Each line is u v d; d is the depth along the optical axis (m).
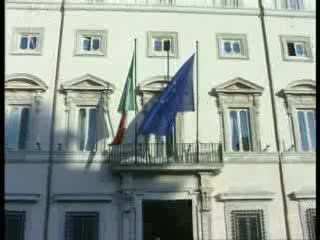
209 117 21.98
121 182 20.36
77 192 20.38
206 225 19.94
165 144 20.84
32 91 21.86
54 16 23.48
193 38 23.56
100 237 19.84
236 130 22.16
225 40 23.78
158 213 24.22
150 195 20.19
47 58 22.58
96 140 21.41
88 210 20.20
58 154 20.88
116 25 23.50
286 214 20.66
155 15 23.86
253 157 21.39
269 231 20.33
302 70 23.39
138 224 19.83
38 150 20.89
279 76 23.14
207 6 24.27
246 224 20.44
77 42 23.03
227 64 23.14
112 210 20.25
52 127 21.36
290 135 22.09
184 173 20.42
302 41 24.16
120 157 20.59
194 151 20.91
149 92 22.11
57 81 22.14
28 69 22.30
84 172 20.67
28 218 19.91
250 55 23.48
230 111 22.45
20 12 23.41
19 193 20.25
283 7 25.03
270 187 21.05
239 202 20.55
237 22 24.17
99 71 22.48
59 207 20.14
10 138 21.31
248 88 22.53
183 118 21.80
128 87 20.55
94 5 23.70
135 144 20.41
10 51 22.56
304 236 20.41
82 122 21.77
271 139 21.94
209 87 22.56
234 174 21.05
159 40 23.45
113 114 21.75
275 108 22.45
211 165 20.23
